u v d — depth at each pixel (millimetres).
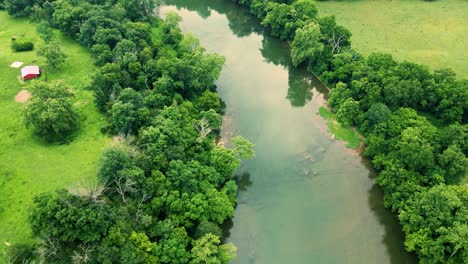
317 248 88875
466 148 95875
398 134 102562
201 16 182500
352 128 116938
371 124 110125
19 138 105875
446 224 80312
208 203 88688
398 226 92250
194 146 102500
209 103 119312
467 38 153375
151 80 123188
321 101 129250
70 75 130750
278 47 157500
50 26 158000
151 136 95125
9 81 126562
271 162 109062
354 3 181125
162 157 90688
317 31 130875
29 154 101062
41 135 106562
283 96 133125
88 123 110938
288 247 89188
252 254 87750
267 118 123562
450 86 110438
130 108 102188
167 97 113562
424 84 113312
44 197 74750
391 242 89438
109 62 129375
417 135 96688
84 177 93812
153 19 163375
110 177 84438
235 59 151125
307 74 140625
